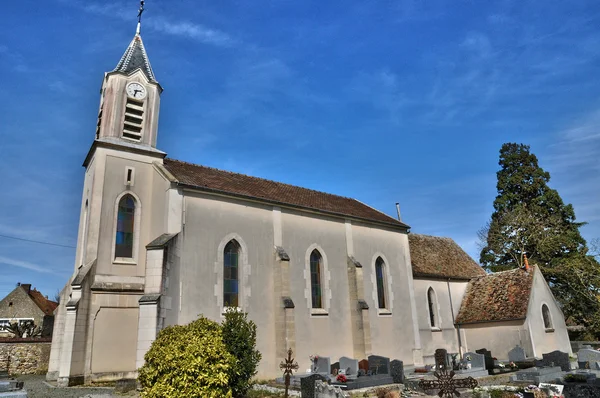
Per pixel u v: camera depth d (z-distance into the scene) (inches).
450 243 1328.7
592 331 1272.1
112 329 655.8
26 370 822.5
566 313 1373.0
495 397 543.5
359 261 929.5
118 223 714.8
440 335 1058.1
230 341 536.1
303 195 974.4
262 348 714.8
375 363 692.7
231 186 800.3
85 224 748.6
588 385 524.1
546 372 706.8
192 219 694.5
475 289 1151.6
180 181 697.6
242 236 748.0
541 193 1592.0
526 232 1521.9
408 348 956.6
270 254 777.6
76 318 617.6
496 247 1595.7
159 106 836.6
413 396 567.2
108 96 784.3
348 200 1140.5
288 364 572.7
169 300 612.1
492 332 1023.0
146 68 843.4
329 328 824.3
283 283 753.6
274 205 809.5
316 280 850.1
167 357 416.2
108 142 735.1
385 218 1061.8
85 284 642.8
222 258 711.1
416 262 1127.6
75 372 606.2
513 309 994.7
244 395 542.0
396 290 985.5
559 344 1016.2
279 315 741.3
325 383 527.5
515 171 1635.1
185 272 659.4
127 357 656.4
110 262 687.1
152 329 567.8
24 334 1160.8
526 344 947.3
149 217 741.3
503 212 1615.4
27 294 1544.0
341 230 919.7
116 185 727.1
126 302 677.3
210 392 408.8
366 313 853.8
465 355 813.9
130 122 787.4
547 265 1461.6
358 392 588.4
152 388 408.2
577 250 1448.1
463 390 578.2
